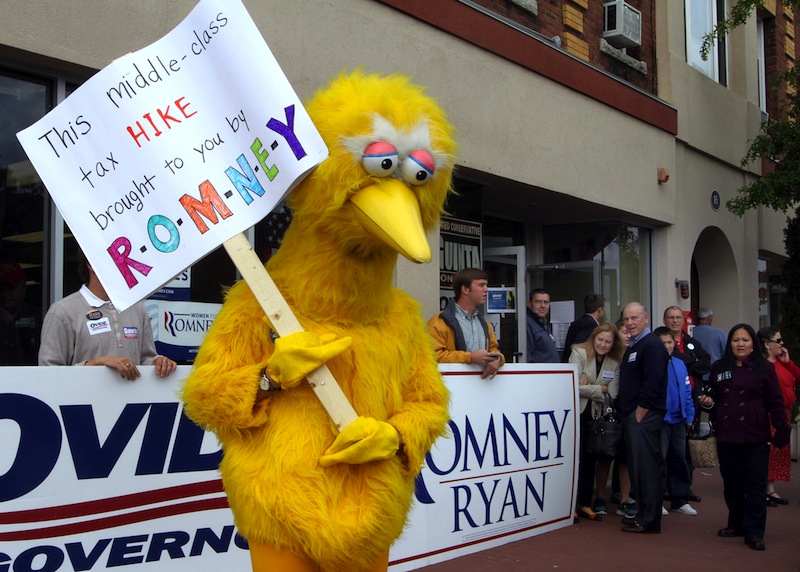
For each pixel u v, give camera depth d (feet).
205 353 8.27
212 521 13.12
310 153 7.85
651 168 35.83
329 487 7.93
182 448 12.80
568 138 30.19
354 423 7.79
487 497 18.44
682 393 22.90
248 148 8.23
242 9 8.38
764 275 56.80
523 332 30.01
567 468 21.01
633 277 36.99
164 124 8.50
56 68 16.19
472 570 16.85
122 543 12.13
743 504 20.68
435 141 8.38
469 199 27.12
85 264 16.87
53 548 11.44
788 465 25.45
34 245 16.28
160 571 12.55
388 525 8.20
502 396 18.92
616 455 21.53
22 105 16.16
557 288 35.83
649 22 37.06
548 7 30.01
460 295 19.33
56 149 8.46
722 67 44.91
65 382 11.61
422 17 23.65
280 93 8.07
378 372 8.44
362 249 8.21
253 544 8.20
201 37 8.54
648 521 20.71
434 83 24.20
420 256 7.54
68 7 15.69
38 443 11.34
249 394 7.89
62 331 12.62
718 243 43.86
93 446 11.86
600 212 34.06
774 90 51.34
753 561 18.56
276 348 7.75
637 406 20.80
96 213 8.40
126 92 8.56
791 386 25.93
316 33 20.54
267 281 8.01
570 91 30.40
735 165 43.70
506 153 27.02
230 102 8.36
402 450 8.52
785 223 52.11
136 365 12.58
